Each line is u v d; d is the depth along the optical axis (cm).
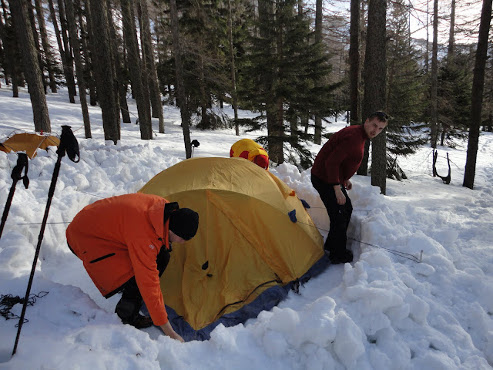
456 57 2214
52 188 162
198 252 285
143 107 1345
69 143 159
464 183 1005
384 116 278
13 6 938
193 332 231
